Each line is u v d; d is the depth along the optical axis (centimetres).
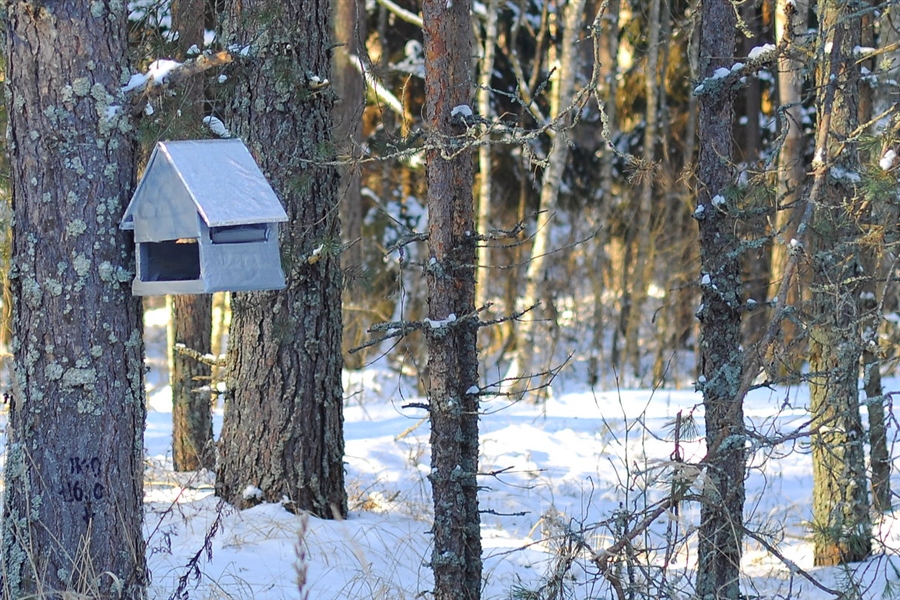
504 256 2484
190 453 1060
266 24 783
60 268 478
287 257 820
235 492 849
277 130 816
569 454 1245
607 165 2402
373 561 750
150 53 762
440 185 611
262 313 843
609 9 2383
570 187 2592
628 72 2495
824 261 680
